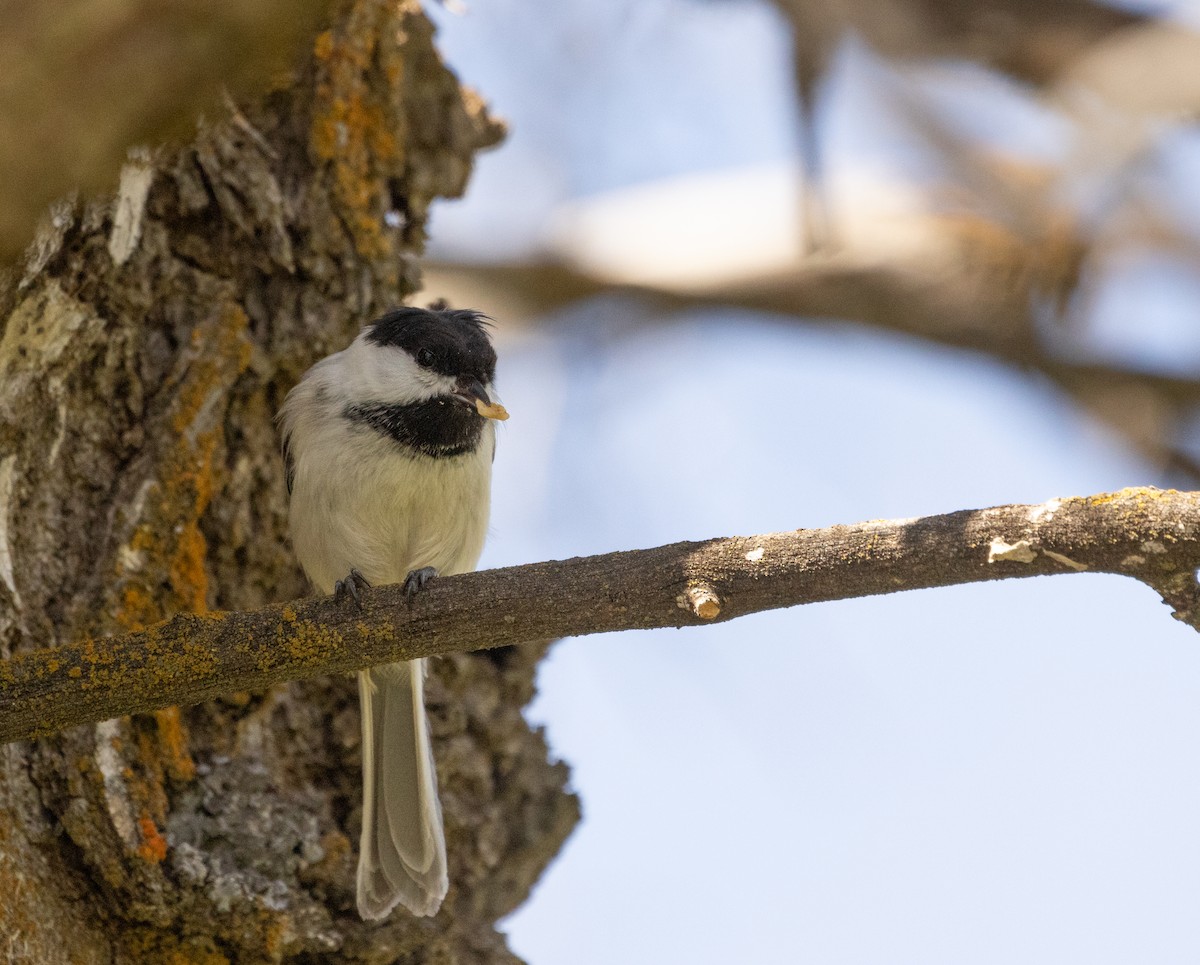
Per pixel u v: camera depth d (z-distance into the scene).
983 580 5.62
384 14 9.02
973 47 10.22
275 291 8.69
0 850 6.79
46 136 3.73
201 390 7.97
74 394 7.69
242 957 7.39
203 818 7.50
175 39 3.70
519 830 9.06
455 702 8.91
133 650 6.07
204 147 8.29
